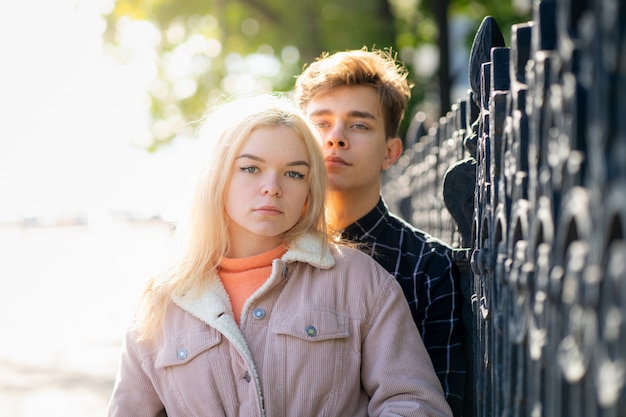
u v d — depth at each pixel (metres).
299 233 2.45
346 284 2.42
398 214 7.23
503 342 1.73
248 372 2.31
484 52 2.33
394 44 11.55
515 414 1.60
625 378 0.96
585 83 1.10
